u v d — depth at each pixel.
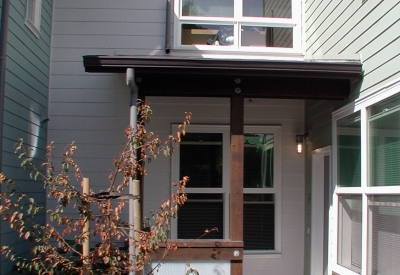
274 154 6.71
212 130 6.63
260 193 6.68
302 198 6.67
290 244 6.60
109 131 6.23
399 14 4.06
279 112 6.73
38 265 3.72
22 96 5.18
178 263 4.88
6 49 4.62
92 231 3.85
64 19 6.33
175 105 6.58
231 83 5.23
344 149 5.27
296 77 5.02
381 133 4.39
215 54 6.45
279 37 6.62
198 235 6.50
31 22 5.38
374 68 4.55
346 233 5.14
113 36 6.34
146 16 6.40
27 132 5.36
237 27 6.53
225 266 4.89
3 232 4.57
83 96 6.25
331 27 5.64
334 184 5.42
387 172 4.25
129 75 4.80
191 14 6.58
